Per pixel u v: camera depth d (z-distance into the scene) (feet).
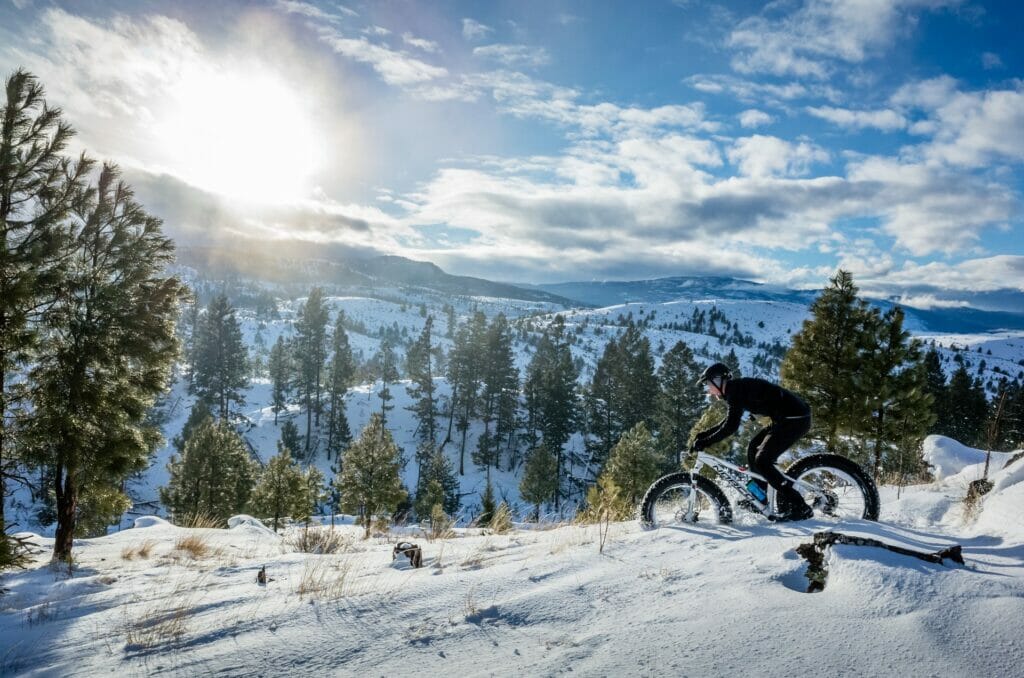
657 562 10.91
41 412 26.53
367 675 7.50
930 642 6.80
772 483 14.17
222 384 229.45
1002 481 14.62
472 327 226.79
